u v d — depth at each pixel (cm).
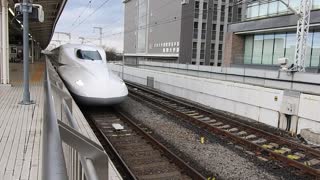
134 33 6981
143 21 6344
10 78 1509
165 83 2030
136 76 2739
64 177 105
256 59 2642
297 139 951
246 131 992
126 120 1078
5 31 1205
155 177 610
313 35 2062
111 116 1176
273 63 2436
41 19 899
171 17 5012
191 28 4525
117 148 786
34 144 538
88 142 188
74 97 1159
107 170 189
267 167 688
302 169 668
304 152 789
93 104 1150
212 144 845
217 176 634
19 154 488
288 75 1630
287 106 1038
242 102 1275
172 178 609
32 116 746
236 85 1309
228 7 4712
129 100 1611
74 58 1352
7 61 1232
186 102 1564
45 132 158
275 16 2259
